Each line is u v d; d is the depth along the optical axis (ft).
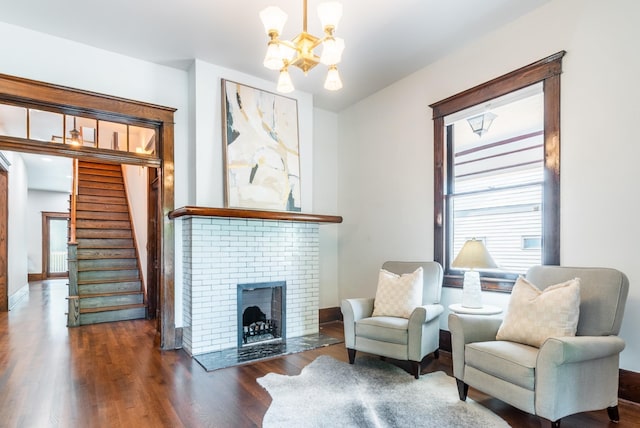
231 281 13.01
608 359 7.38
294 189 14.96
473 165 12.36
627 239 8.53
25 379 9.74
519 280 8.84
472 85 12.09
